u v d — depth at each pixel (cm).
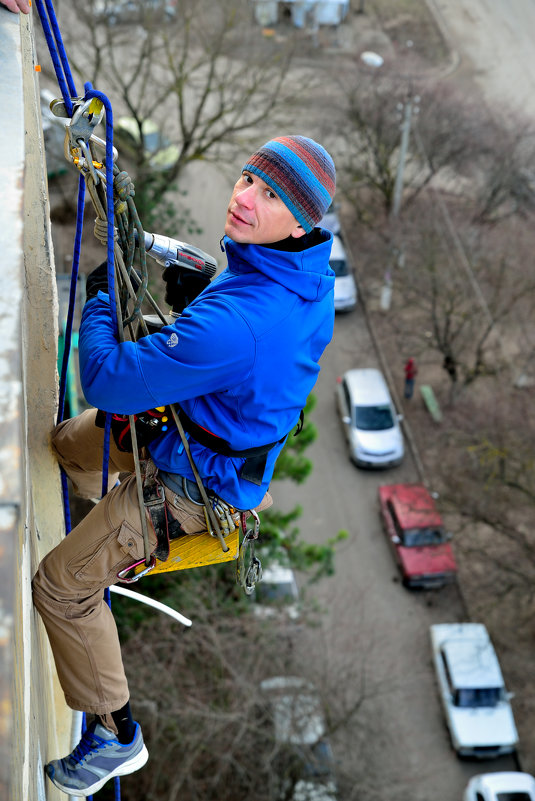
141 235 244
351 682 1897
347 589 2189
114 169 232
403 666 2038
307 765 1489
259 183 239
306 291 249
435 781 1869
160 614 1516
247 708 1377
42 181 303
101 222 240
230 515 268
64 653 283
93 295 259
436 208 2992
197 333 234
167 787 1501
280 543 1603
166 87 2492
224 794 1448
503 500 2348
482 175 3048
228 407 253
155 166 2509
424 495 2273
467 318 2519
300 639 1836
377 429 2456
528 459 2369
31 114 270
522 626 2142
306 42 3725
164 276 276
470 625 2025
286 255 244
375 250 3102
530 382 2628
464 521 2327
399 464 2500
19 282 156
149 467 271
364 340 2888
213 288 251
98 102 227
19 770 135
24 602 177
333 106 2991
